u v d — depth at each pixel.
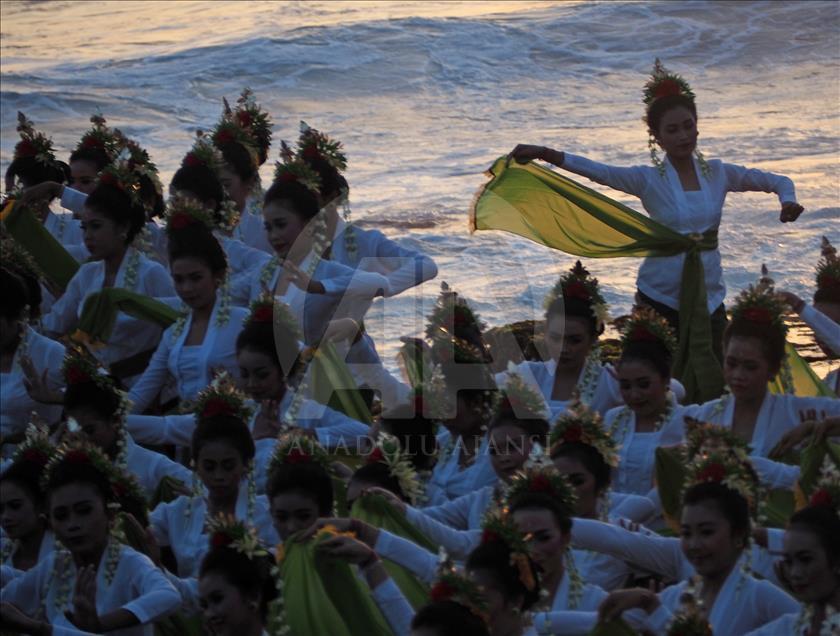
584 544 9.43
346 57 46.84
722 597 8.95
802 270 20.12
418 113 39.88
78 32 62.53
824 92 37.34
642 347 11.16
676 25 46.31
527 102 40.19
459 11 55.56
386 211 11.89
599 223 14.29
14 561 10.33
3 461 11.50
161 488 11.16
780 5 46.12
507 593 8.05
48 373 12.20
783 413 10.99
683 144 14.33
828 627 8.62
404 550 9.09
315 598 8.96
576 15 48.66
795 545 8.68
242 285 13.27
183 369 12.24
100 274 13.87
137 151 14.66
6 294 12.10
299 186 12.49
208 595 8.74
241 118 16.11
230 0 67.06
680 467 10.25
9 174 16.64
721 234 22.25
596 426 9.96
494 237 11.90
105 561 9.41
